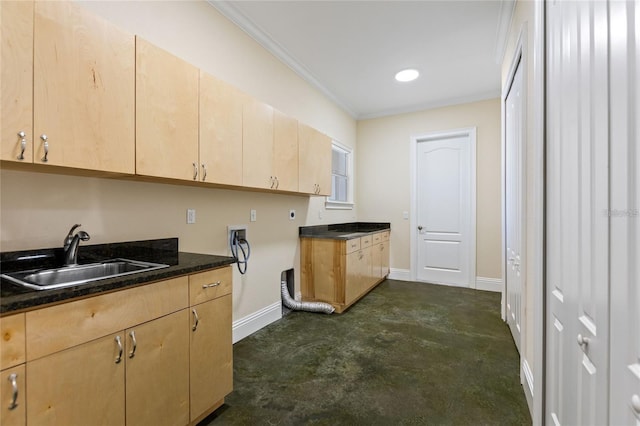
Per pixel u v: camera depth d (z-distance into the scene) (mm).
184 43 2139
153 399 1349
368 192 5102
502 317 3137
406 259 4840
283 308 3303
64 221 1554
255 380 2027
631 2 705
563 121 1192
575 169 1067
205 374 1604
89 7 1616
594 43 905
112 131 1409
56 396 1046
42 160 1182
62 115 1236
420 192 4781
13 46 1104
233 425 1613
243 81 2662
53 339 1040
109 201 1737
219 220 2469
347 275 3359
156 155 1605
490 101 4223
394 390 1922
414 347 2502
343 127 4648
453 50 3068
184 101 1762
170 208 2086
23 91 1131
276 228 3145
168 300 1417
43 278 1415
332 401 1813
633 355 705
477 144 4305
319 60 3279
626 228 735
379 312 3348
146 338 1321
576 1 1045
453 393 1892
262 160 2416
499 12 2479
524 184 1899
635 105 695
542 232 1459
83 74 1304
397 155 4875
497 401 1815
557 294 1286
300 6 2430
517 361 2271
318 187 3279
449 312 3346
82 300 1114
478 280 4309
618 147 771
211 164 1938
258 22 2635
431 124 4617
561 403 1240
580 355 1031
